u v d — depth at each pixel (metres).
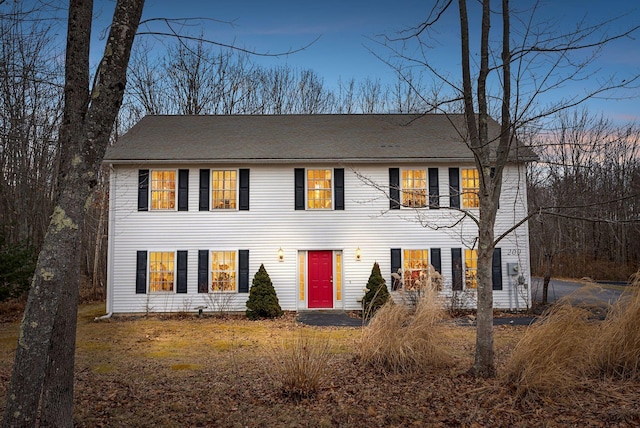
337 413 6.09
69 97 5.20
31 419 3.72
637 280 7.67
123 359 9.93
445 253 16.89
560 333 6.74
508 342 10.61
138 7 4.68
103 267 24.73
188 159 16.52
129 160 16.41
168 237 16.80
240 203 17.02
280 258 16.91
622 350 6.87
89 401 6.71
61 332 5.02
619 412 5.48
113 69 4.43
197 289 16.67
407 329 8.09
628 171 22.30
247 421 5.94
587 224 33.50
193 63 29.84
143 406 6.54
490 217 7.40
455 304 16.05
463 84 7.59
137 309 16.50
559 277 32.53
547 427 5.26
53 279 3.88
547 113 7.95
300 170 17.17
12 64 7.75
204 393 7.15
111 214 16.70
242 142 17.91
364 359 8.19
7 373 8.39
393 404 6.33
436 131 18.77
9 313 16.88
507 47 7.39
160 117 20.20
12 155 13.80
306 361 7.04
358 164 17.22
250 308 15.77
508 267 16.67
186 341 12.05
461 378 7.23
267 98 33.66
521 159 14.17
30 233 21.16
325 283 17.12
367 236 17.03
